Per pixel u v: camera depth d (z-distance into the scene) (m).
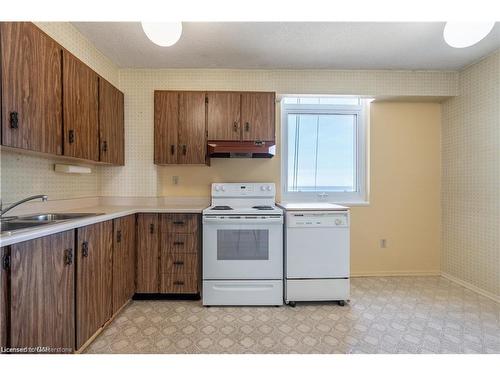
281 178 3.21
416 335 1.94
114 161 2.61
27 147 1.49
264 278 2.44
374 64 2.82
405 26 2.11
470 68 2.83
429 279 3.09
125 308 2.36
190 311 2.32
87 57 2.33
